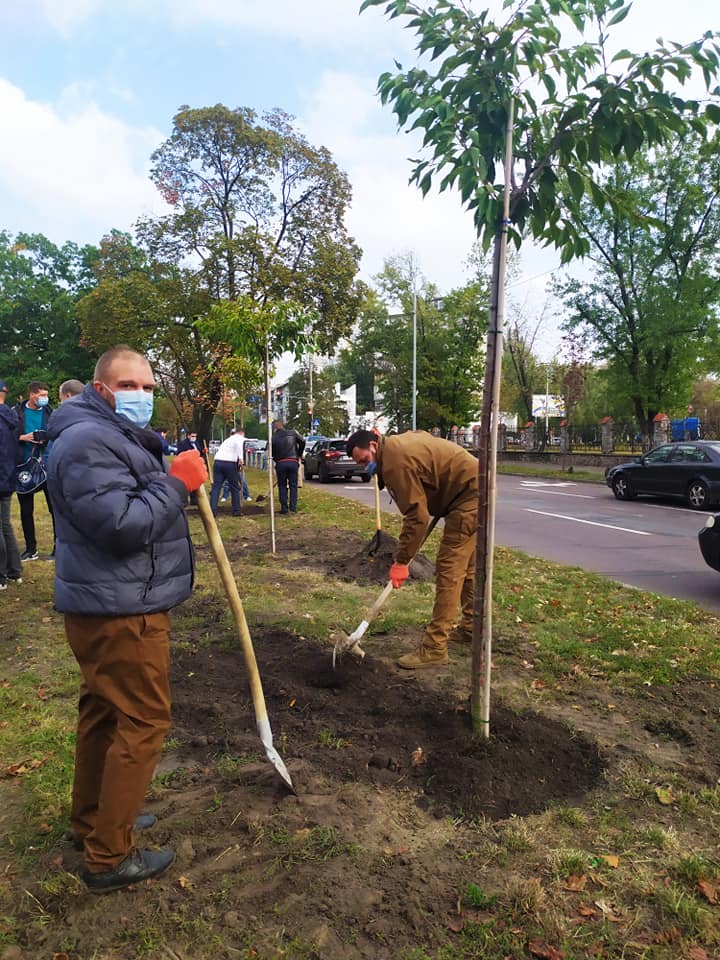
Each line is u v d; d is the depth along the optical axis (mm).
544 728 3467
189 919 2197
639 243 24766
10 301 39000
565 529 11930
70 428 2209
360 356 43750
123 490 2154
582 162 3035
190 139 24688
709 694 4074
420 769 3131
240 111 24875
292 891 2318
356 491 20906
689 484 15312
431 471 4387
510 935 2139
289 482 13547
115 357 2352
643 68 2719
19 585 6785
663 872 2447
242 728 3582
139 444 2350
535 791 2980
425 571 7320
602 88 2836
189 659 4602
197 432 33188
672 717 3738
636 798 2939
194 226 25000
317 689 4086
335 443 25547
